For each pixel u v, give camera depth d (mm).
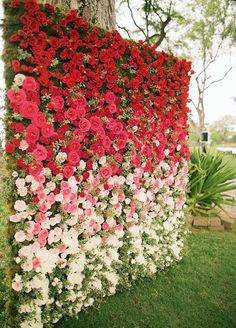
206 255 4926
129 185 3740
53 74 2828
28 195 2771
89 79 3166
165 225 4293
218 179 6508
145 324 3186
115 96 3455
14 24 2654
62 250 3014
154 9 12773
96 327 3094
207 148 9008
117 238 3582
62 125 2920
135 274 3861
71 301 3189
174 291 3803
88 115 3176
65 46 2926
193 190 6492
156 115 3924
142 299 3611
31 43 2674
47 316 2951
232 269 4453
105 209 3477
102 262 3404
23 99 2613
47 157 2842
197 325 3207
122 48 3443
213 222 6230
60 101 2840
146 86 3787
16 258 2738
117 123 3395
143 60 3789
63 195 2965
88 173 3189
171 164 4301
